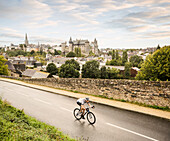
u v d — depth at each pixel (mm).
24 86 23484
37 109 10648
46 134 5992
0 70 56312
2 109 8438
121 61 101625
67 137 6090
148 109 10102
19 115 7984
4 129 5570
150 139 6395
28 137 5348
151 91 10680
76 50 189125
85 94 15469
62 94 15977
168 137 6559
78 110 9188
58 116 9250
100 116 9195
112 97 13078
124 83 12242
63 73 64438
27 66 120750
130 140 6320
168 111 9656
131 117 8969
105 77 68625
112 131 7172
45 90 18844
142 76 30672
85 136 6668
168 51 27953
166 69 27312
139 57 101938
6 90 19141
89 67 69500
